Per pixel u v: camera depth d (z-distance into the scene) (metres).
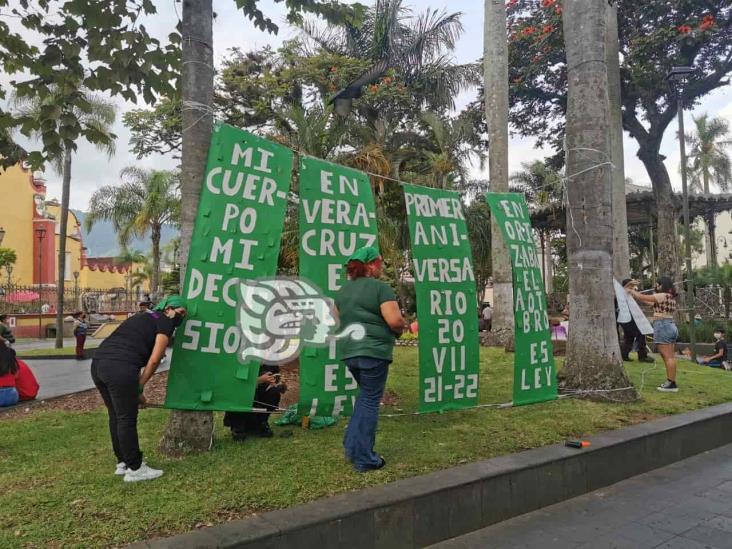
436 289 5.16
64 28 5.53
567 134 6.87
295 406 5.30
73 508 3.24
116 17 5.30
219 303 4.23
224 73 20.22
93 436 5.14
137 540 2.85
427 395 5.01
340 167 4.95
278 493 3.46
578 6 6.75
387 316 3.93
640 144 19.66
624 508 4.14
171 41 5.45
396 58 18.53
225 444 4.59
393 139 17.78
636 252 32.78
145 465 3.74
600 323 6.54
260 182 4.48
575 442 4.65
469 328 5.32
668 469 5.07
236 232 4.33
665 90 17.38
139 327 3.85
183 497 3.39
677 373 8.66
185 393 4.09
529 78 18.98
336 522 3.11
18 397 7.27
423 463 4.12
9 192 38.03
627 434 5.01
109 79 5.66
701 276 21.19
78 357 14.56
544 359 6.00
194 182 4.52
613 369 6.45
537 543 3.56
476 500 3.75
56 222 41.69
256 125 20.86
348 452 4.01
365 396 3.99
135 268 49.38
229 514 3.17
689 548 3.48
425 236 5.18
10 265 33.50
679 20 16.72
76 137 5.81
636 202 20.62
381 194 11.23
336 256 4.77
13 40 5.64
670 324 7.02
